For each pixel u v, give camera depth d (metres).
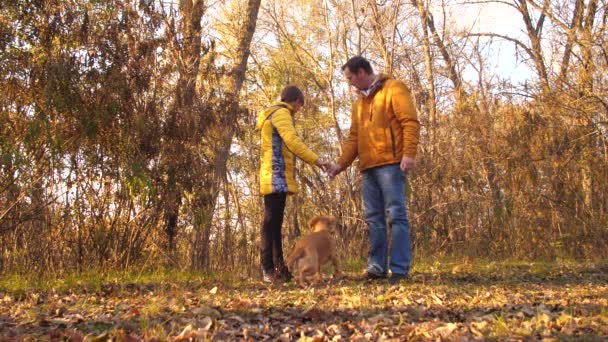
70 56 6.89
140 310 4.54
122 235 7.41
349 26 13.98
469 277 6.80
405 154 5.84
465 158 10.47
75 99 6.81
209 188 7.64
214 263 7.90
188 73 7.48
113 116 6.99
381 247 6.28
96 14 7.22
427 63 13.64
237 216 8.35
